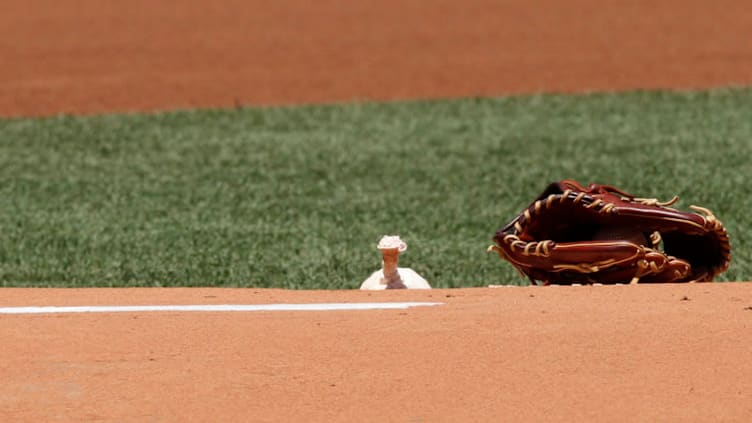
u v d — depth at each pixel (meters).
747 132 71.12
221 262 41.75
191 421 15.76
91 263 41.84
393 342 19.20
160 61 98.94
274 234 47.34
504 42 102.69
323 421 15.73
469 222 49.88
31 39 105.31
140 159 68.06
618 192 25.39
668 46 99.75
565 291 23.12
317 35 106.50
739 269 38.91
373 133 75.38
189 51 101.94
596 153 66.56
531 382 17.16
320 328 20.19
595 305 21.39
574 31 105.00
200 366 18.05
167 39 105.50
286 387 17.06
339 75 94.94
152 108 85.94
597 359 18.09
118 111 85.06
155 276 39.47
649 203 25.05
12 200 56.28
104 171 64.50
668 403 16.25
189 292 24.70
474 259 41.84
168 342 19.42
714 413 15.86
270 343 19.28
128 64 97.94
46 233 47.91
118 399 16.59
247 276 39.28
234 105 86.56
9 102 87.50
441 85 91.56
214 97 89.06
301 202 55.12
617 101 84.06
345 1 118.00
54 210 53.56
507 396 16.61
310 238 46.41
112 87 91.56
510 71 94.69
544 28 106.25
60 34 106.94
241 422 15.71
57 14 113.81
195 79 93.94
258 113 83.38
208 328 20.36
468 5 114.62
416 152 68.62
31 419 15.83
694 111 79.31
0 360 18.42
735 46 98.88
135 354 18.72
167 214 52.31
